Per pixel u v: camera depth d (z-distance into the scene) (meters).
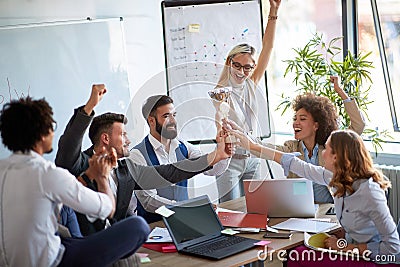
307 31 5.78
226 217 3.70
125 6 5.16
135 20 5.23
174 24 5.21
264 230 3.49
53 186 2.55
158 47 5.41
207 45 5.26
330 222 3.62
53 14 4.77
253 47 5.00
